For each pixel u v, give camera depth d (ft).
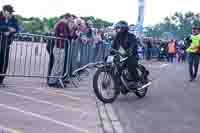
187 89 39.04
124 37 30.35
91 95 30.94
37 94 28.68
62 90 32.04
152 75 52.19
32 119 21.22
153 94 34.40
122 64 29.76
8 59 31.37
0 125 19.44
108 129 20.89
